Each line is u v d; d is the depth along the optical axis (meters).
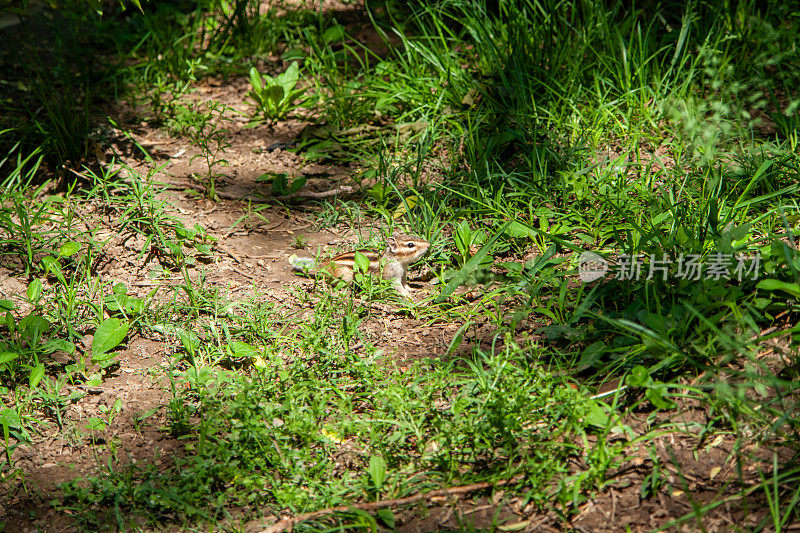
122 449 4.04
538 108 6.89
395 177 6.45
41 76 7.81
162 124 7.76
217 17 10.03
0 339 4.82
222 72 8.88
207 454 3.85
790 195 5.55
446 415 3.94
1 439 4.12
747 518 3.27
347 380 4.37
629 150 6.46
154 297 5.20
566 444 3.65
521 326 4.73
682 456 3.66
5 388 4.32
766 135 6.64
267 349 4.54
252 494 3.65
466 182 6.23
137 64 8.77
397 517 3.50
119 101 8.19
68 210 6.09
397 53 7.80
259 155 7.20
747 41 7.74
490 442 3.72
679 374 4.07
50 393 4.36
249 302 5.10
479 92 7.25
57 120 6.72
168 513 3.65
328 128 7.43
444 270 5.48
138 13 10.10
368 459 3.81
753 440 3.67
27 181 6.53
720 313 4.09
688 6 7.36
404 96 7.43
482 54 7.64
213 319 4.96
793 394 3.80
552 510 3.47
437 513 3.51
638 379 3.80
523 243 5.56
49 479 3.89
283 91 7.72
